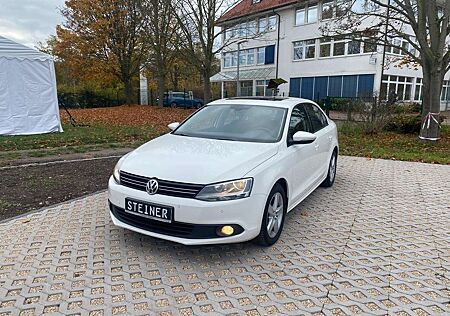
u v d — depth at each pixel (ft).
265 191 11.25
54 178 20.59
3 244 11.96
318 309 8.87
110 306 8.82
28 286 9.59
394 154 31.58
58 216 14.52
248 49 119.44
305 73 99.04
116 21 90.79
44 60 37.93
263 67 114.01
